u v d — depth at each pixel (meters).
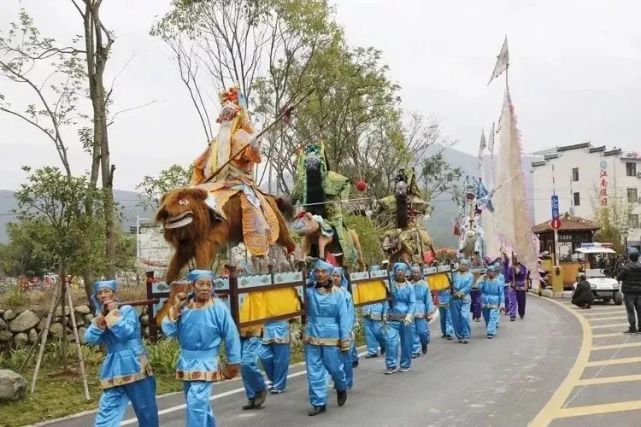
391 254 17.39
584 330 16.23
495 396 9.03
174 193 7.66
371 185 34.56
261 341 9.88
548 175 64.50
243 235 8.49
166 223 7.57
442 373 11.16
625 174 60.31
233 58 23.31
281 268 9.98
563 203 63.12
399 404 8.84
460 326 15.49
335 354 8.66
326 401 8.88
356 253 13.38
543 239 40.78
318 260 9.96
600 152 60.75
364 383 10.55
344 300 8.76
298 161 12.77
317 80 25.97
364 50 27.83
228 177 8.84
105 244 11.43
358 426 7.76
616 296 24.22
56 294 10.61
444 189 41.25
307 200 12.44
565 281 33.06
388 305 11.70
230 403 9.39
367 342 13.56
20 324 12.43
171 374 11.48
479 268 20.98
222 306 6.57
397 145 34.19
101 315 6.36
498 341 15.14
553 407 8.20
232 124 9.07
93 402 9.58
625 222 54.12
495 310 16.02
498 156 20.42
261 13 23.09
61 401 9.51
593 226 39.38
